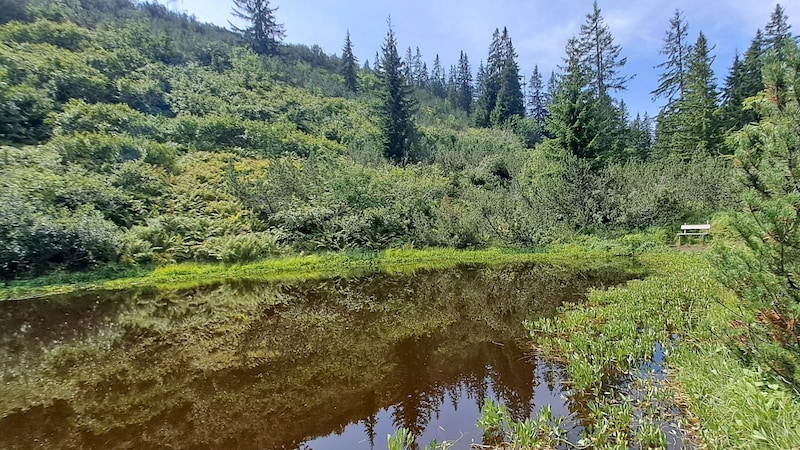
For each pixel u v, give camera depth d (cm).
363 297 1159
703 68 3056
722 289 780
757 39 3272
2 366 682
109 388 598
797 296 374
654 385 538
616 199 2005
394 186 2217
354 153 2850
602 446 404
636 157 2877
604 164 2422
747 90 3041
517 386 575
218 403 548
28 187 1494
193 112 2883
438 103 5600
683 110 3194
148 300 1126
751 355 424
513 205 2028
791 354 377
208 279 1404
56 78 2483
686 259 1455
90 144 1934
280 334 837
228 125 2666
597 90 3656
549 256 1759
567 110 2553
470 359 682
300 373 643
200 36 4484
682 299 917
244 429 483
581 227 2011
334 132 3284
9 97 2100
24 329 877
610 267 1480
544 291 1164
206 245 1584
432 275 1469
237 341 796
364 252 1792
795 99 409
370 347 754
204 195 1888
